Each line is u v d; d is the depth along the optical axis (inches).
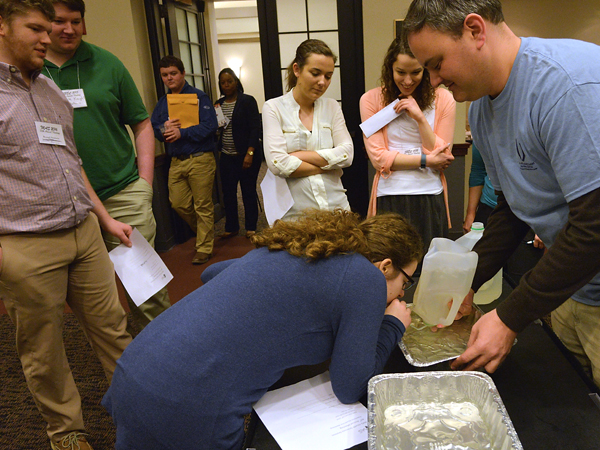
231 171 153.1
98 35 133.5
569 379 34.5
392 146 78.0
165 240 150.0
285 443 31.5
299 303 33.9
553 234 39.5
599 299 40.7
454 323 43.1
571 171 31.0
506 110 36.2
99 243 60.4
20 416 70.5
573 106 30.4
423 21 33.7
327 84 75.4
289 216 78.3
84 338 92.8
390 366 38.1
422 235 79.3
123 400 34.6
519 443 25.9
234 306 34.2
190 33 171.8
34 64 49.1
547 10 270.1
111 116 69.9
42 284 52.4
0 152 48.0
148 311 77.8
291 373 39.6
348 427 32.7
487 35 33.1
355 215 40.5
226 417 33.6
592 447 28.0
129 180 73.6
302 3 143.3
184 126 129.4
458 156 134.8
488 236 46.8
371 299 33.5
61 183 52.8
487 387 30.5
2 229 49.4
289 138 76.9
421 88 75.2
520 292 33.3
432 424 30.5
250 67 397.7
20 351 55.0
